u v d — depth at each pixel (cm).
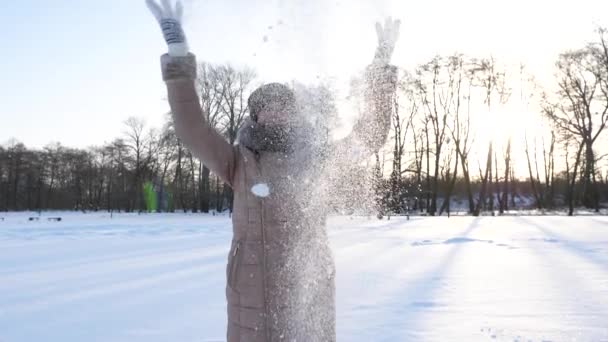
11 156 6825
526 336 385
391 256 914
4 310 512
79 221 2811
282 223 198
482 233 1507
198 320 461
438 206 4572
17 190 6850
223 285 655
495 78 3616
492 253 964
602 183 4781
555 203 4556
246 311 197
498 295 548
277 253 197
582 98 3412
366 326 419
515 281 640
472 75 3622
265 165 200
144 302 546
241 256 200
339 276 682
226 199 5384
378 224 2045
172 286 648
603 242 1188
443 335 391
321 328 202
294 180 201
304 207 202
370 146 217
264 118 202
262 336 195
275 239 197
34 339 408
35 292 611
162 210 5428
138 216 3897
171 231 1794
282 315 196
